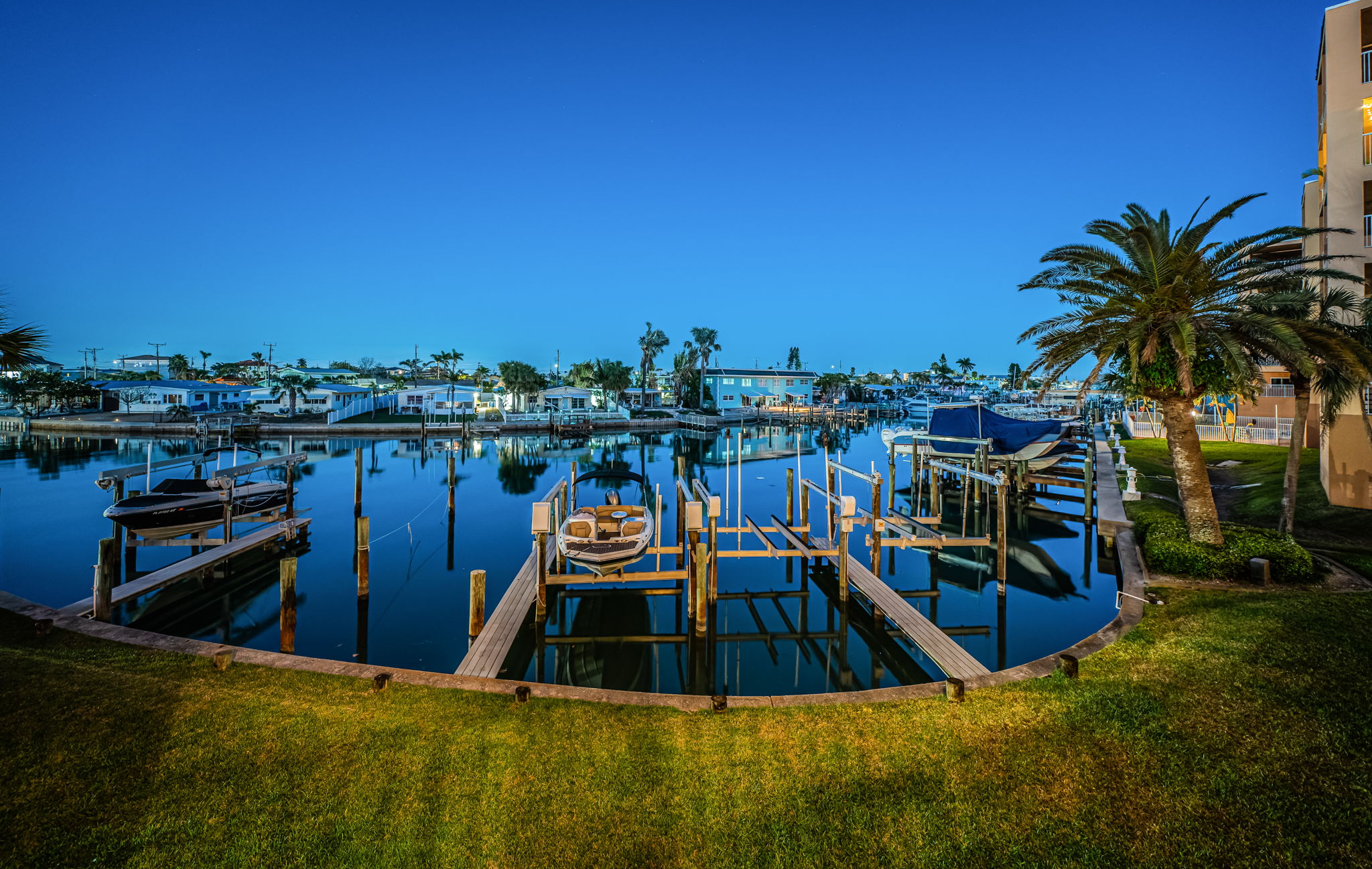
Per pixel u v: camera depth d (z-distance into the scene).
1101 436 44.66
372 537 22.47
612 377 86.62
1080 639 13.18
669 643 13.22
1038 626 13.86
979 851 5.68
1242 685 8.00
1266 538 13.56
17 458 42.91
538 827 5.94
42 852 5.37
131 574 17.17
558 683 11.31
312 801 6.12
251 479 35.81
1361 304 14.41
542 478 38.38
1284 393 34.72
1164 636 9.87
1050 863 5.53
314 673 8.59
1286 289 13.89
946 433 30.59
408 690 8.20
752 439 67.06
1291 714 7.29
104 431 61.00
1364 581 12.30
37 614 10.75
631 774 6.63
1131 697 7.96
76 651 9.07
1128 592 12.15
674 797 6.33
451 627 13.73
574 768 6.70
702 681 11.45
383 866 5.50
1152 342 13.27
